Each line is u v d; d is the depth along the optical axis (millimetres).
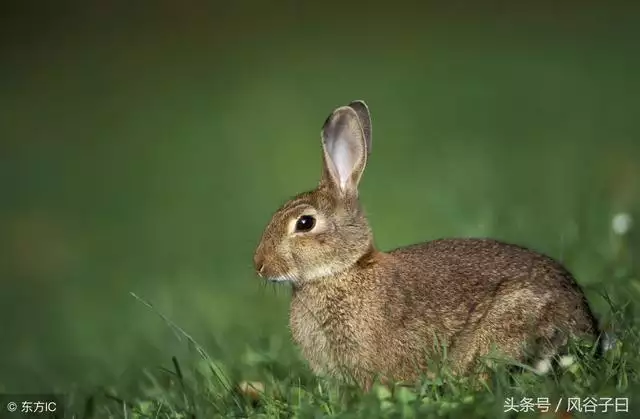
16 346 15320
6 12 48969
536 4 42938
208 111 33094
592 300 10180
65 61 43719
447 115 26688
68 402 9805
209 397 8789
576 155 20109
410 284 8797
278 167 25094
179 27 47719
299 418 7758
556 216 13859
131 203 25172
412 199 18172
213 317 13297
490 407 7281
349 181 9102
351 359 8852
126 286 18031
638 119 23578
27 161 30500
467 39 38188
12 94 39469
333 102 30734
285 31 45719
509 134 23750
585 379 7898
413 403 7484
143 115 34219
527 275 8750
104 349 13555
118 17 49250
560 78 29266
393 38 40781
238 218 21922
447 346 8656
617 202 13695
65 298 18547
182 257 20078
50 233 23859
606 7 40375
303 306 9008
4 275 21594
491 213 12727
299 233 8945
